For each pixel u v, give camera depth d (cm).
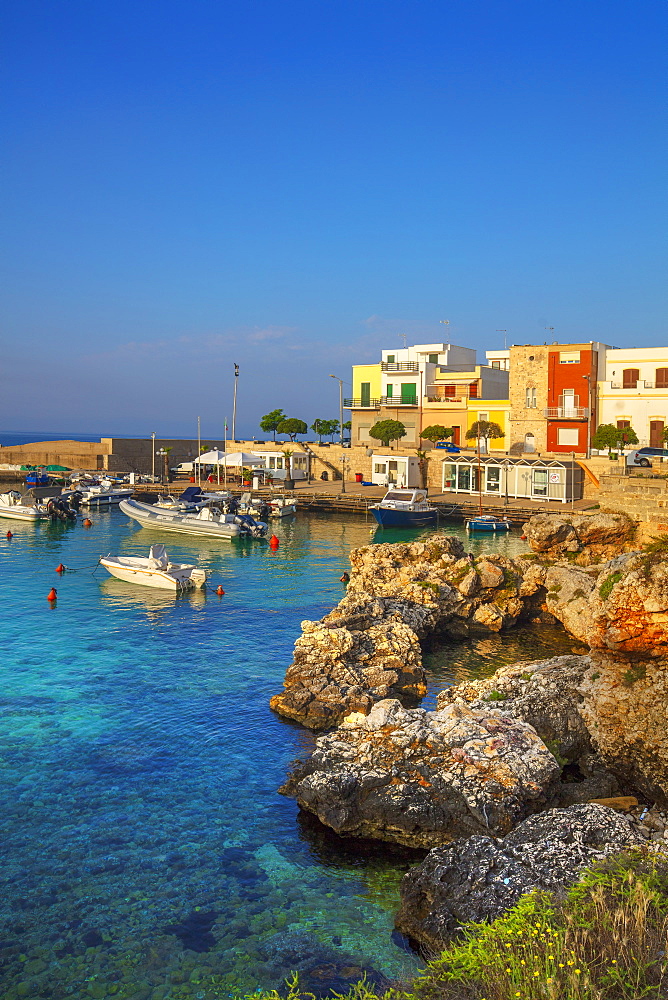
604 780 1520
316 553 4919
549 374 7688
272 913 1227
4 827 1479
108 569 3969
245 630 2959
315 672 2183
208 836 1459
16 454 10081
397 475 8069
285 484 8131
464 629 2953
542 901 907
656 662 1573
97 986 1062
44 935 1170
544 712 1712
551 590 3006
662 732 1477
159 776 1705
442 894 1134
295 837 1455
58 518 6506
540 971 688
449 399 8625
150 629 2970
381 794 1439
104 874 1331
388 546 3575
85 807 1563
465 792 1390
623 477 3309
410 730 1565
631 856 1034
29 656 2597
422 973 955
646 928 753
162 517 5850
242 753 1830
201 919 1211
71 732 1942
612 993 666
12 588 3741
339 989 1041
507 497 6844
